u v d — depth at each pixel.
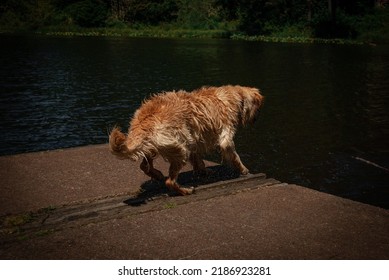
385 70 24.69
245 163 9.60
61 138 11.54
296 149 10.59
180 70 24.09
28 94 17.12
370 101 16.41
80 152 7.24
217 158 9.77
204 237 4.47
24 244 4.35
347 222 4.81
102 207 5.18
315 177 8.83
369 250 4.25
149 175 5.73
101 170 6.43
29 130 12.21
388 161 9.74
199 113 5.68
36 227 4.70
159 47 37.53
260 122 13.13
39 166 6.55
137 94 17.36
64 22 56.78
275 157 10.01
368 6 52.28
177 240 4.41
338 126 12.74
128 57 30.02
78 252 4.20
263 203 5.29
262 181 6.09
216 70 24.25
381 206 7.54
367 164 9.55
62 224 4.76
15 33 51.75
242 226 4.70
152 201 5.39
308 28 50.00
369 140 11.38
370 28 48.81
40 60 27.75
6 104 15.32
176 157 5.44
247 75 22.62
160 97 5.71
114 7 58.47
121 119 13.50
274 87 19.31
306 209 5.12
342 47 39.38
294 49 37.03
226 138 6.05
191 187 5.72
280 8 52.19
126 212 5.05
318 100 16.56
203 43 42.25
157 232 4.57
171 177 5.52
